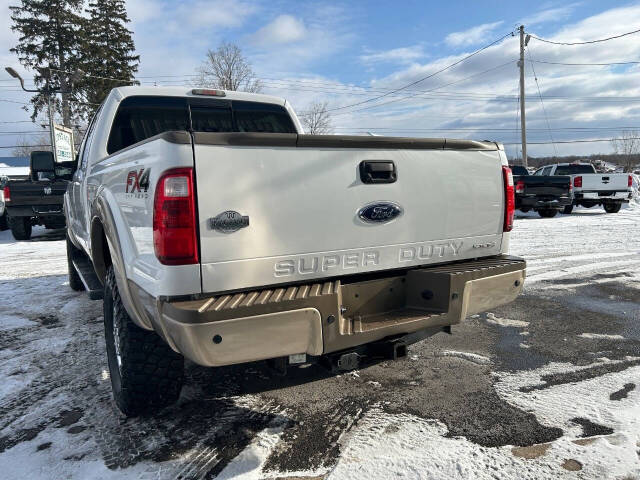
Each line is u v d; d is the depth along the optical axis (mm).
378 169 2666
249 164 2309
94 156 4090
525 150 31156
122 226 2795
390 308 2914
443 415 2922
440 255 3039
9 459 2518
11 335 4570
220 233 2264
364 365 2691
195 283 2240
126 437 2719
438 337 4352
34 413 3016
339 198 2574
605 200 16438
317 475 2338
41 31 37219
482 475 2307
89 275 4453
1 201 14430
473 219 3156
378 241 2744
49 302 5836
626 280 6512
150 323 2574
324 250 2557
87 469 2418
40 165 7125
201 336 2121
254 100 4816
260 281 2393
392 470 2363
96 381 3492
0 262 8883
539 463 2393
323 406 3068
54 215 11773
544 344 4137
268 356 2285
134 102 4273
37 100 37594
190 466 2428
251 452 2541
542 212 15750
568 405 3004
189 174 2184
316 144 2479
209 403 3125
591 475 2289
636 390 3189
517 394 3186
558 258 8227
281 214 2406
